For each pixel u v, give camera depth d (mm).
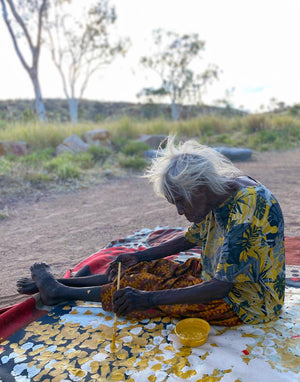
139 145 11508
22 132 11750
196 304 2287
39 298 2721
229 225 2021
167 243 2652
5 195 7035
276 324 2328
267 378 1893
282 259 2211
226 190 2014
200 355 2092
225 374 1938
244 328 2311
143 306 2189
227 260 1989
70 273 3273
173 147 2021
